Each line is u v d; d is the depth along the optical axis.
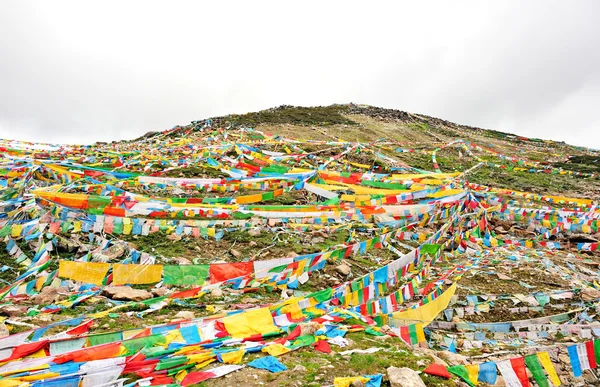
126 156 27.78
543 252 18.81
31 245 12.23
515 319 12.22
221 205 16.06
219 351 7.23
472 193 24.30
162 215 14.31
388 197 20.03
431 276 14.26
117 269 9.62
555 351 10.06
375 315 9.77
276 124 53.56
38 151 26.81
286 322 8.99
